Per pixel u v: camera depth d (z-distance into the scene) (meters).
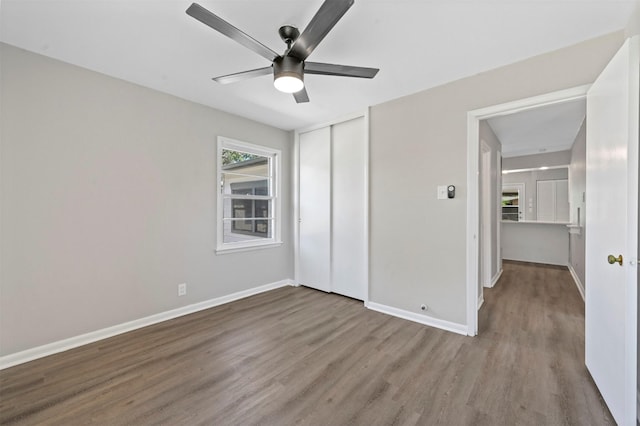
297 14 1.73
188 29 1.88
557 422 1.51
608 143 1.62
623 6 1.66
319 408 1.63
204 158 3.21
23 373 1.96
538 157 5.65
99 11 1.70
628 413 1.38
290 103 3.16
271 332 2.62
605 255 1.66
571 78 2.06
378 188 3.16
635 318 1.39
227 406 1.64
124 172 2.61
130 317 2.66
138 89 2.69
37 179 2.16
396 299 3.02
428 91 2.77
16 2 1.62
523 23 1.81
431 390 1.78
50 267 2.23
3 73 2.02
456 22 1.80
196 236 3.15
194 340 2.46
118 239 2.58
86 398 1.71
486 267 4.00
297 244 4.16
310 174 4.00
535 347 2.31
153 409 1.62
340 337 2.51
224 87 2.76
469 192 2.53
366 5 1.64
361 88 2.76
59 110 2.26
